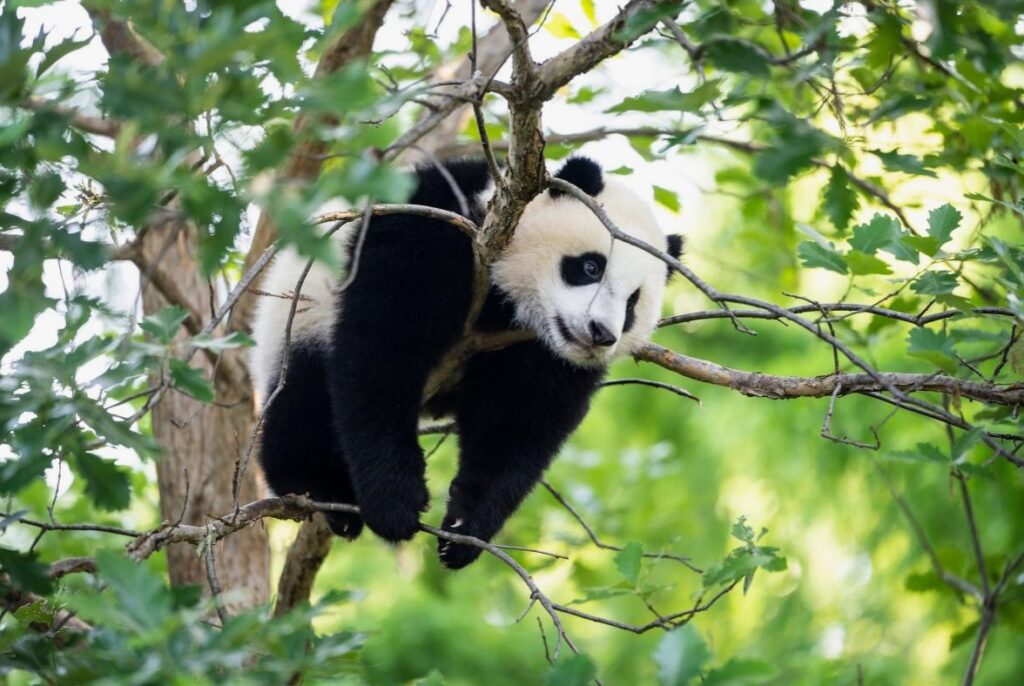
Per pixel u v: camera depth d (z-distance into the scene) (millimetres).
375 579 19062
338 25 4859
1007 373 8023
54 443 5910
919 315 7348
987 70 6668
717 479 21703
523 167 6879
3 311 5082
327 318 10297
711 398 22484
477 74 6914
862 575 20969
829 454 19797
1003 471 14086
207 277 4711
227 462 11758
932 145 10617
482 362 10828
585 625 22188
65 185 5430
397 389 9617
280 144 4547
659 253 5988
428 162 10273
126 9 4473
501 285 10594
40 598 6957
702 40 7051
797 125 6609
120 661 4570
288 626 4730
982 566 10125
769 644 20484
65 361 5566
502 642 18953
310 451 10711
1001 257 6723
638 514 17297
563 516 15461
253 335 11516
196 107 4480
